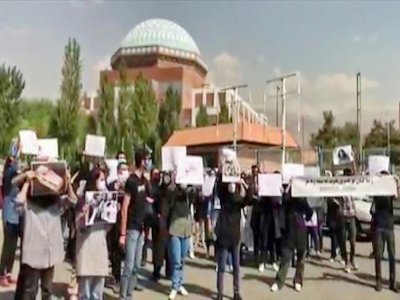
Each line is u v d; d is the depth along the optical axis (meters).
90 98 66.44
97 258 6.14
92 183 6.29
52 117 52.59
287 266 8.28
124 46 79.19
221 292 7.26
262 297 7.78
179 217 7.73
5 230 7.96
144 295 7.74
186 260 11.02
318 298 7.75
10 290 7.54
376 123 43.34
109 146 52.56
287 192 8.42
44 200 5.66
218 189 7.53
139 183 6.67
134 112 54.38
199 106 65.25
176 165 7.91
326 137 44.34
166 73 73.19
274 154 26.34
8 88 47.50
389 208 8.33
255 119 43.47
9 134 46.28
